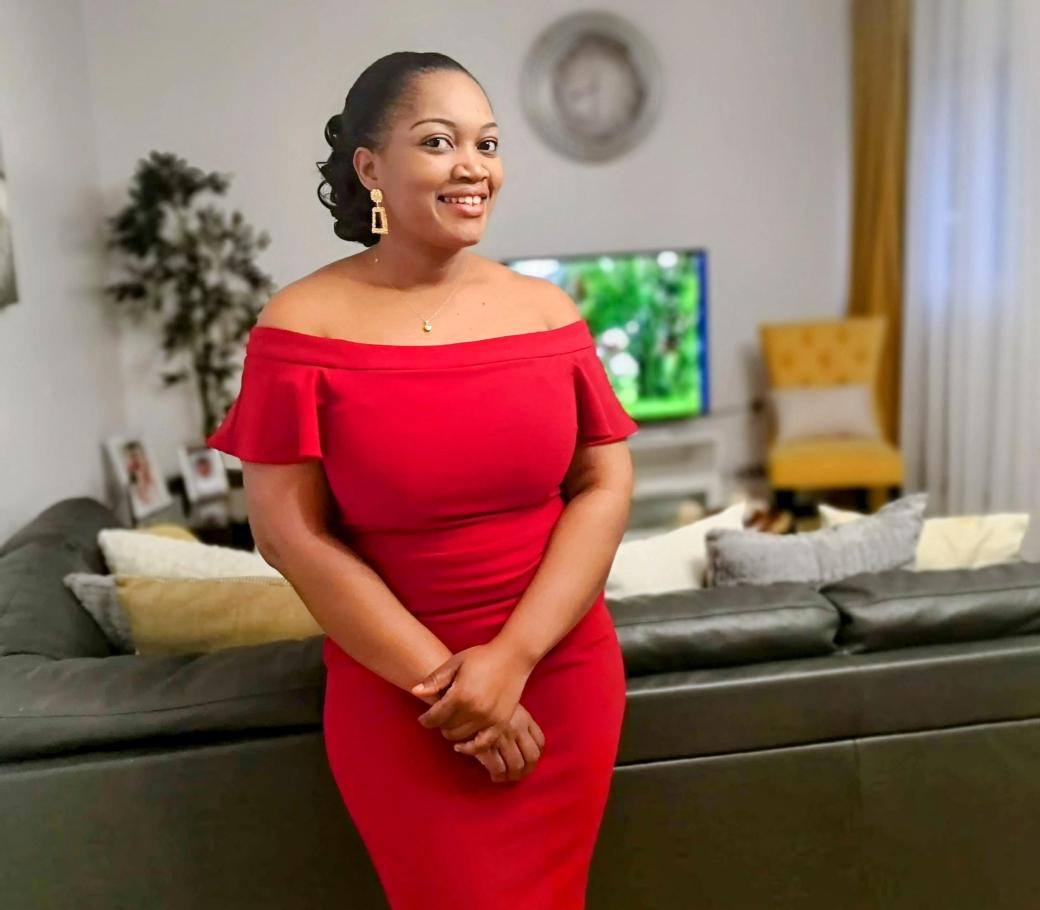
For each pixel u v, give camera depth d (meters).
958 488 4.11
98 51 4.02
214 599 1.62
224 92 4.17
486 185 1.15
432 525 1.15
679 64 4.66
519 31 4.46
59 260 3.29
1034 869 1.63
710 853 1.55
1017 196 3.57
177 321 3.92
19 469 2.63
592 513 1.22
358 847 1.45
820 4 4.74
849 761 1.54
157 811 1.40
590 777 1.24
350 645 1.14
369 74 1.15
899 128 4.38
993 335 3.87
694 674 1.51
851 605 1.58
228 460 3.35
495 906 1.18
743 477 5.08
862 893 1.60
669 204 4.78
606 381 1.28
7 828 1.38
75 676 1.44
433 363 1.12
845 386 4.45
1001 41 3.70
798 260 4.98
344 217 1.20
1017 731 1.57
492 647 1.12
